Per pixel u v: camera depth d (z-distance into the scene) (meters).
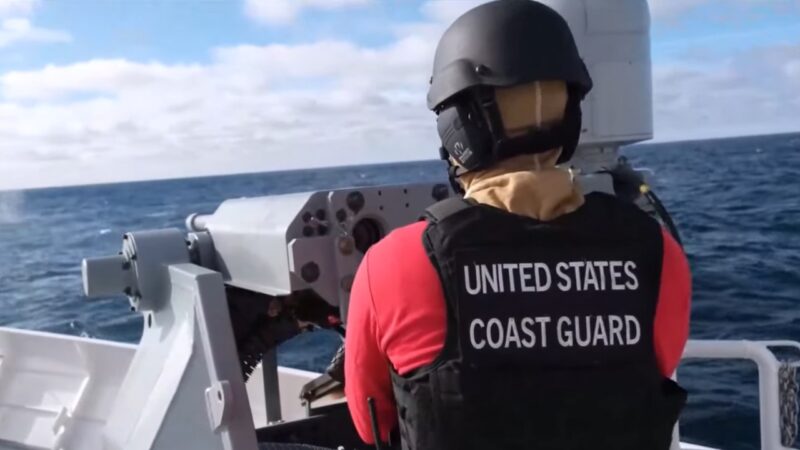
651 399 1.44
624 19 2.96
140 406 2.10
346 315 2.01
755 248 18.06
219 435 1.73
